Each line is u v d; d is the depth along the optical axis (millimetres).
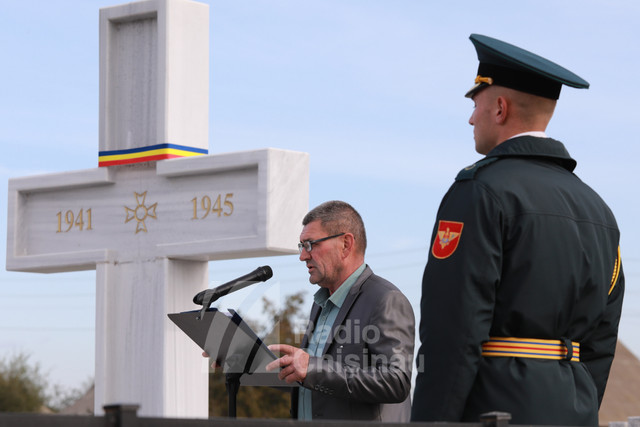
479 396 5742
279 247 10000
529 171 5965
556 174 6078
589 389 5953
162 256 10703
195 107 11008
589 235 6004
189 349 10773
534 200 5824
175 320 7312
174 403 10633
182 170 10531
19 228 11820
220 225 10359
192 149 10945
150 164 10938
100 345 10992
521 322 5746
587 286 5965
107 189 11258
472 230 5699
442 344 5621
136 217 11000
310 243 7820
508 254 5754
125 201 11109
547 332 5809
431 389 5633
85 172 11266
